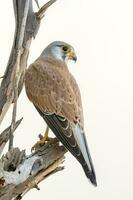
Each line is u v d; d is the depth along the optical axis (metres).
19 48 10.19
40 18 10.91
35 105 10.62
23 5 10.58
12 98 10.44
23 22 10.16
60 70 10.95
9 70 10.39
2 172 9.34
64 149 9.82
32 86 10.70
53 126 10.20
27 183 9.57
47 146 9.81
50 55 11.48
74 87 10.71
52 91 10.50
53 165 9.71
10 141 9.52
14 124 9.61
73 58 11.65
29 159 9.53
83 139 10.05
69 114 10.20
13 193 9.55
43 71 10.81
